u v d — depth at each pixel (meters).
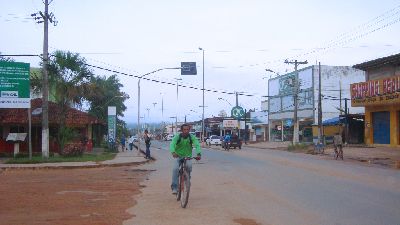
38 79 30.61
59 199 11.58
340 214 9.16
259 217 8.94
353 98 43.56
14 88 25.58
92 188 13.98
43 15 26.59
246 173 18.27
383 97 38.28
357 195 11.73
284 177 16.41
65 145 30.88
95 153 36.12
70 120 34.97
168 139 111.00
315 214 9.18
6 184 15.16
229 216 9.09
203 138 70.75
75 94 30.73
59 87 30.42
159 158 32.09
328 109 60.28
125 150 46.72
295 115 46.41
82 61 31.45
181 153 11.02
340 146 28.30
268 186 13.78
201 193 12.45
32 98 37.66
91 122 36.16
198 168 21.30
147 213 9.52
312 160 26.72
